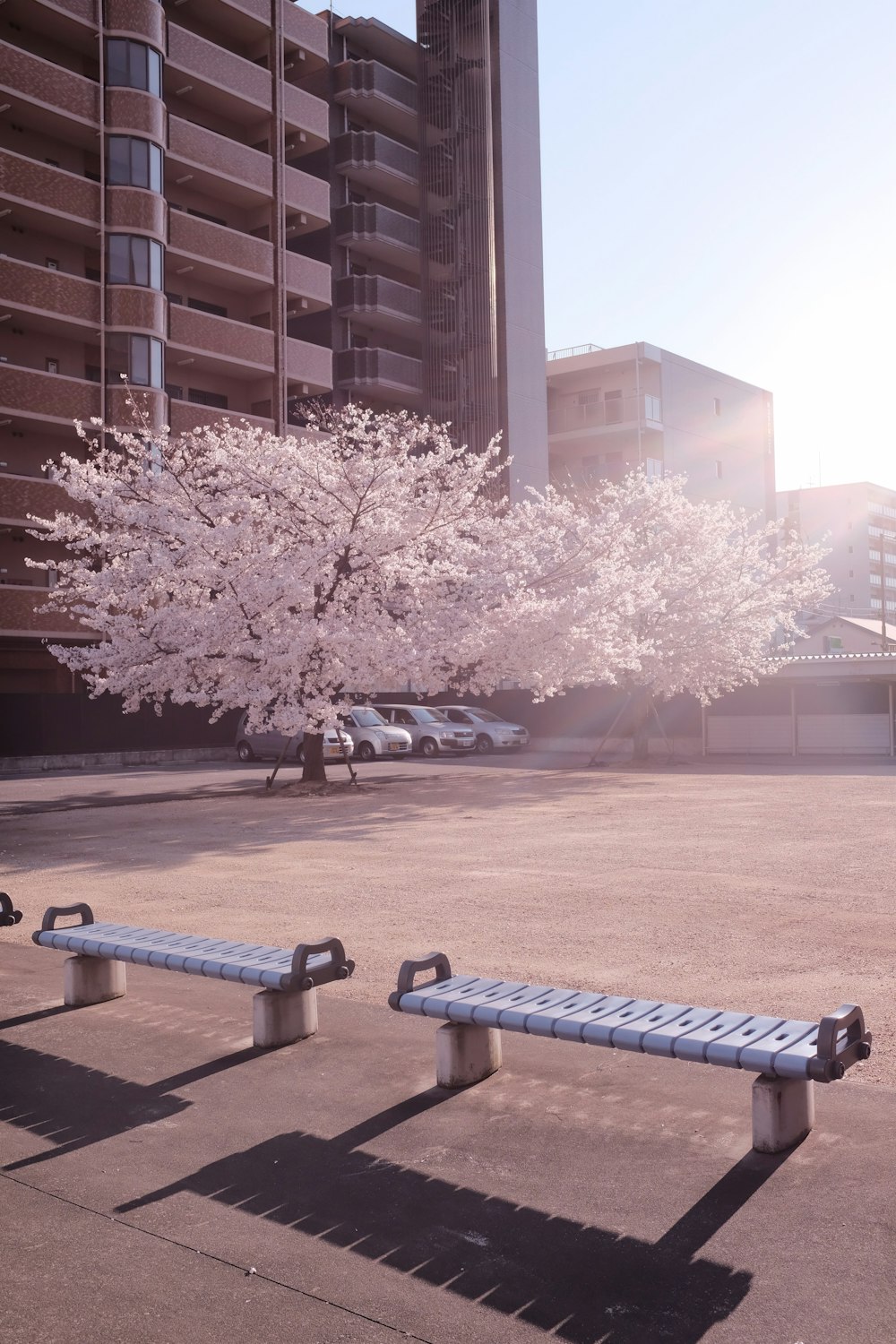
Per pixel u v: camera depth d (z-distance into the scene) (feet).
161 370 127.75
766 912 31.76
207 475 84.79
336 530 79.15
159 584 79.92
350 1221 12.57
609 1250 11.66
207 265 137.18
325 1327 10.43
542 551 93.45
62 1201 13.37
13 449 120.57
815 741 118.11
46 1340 10.30
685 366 212.43
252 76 144.66
